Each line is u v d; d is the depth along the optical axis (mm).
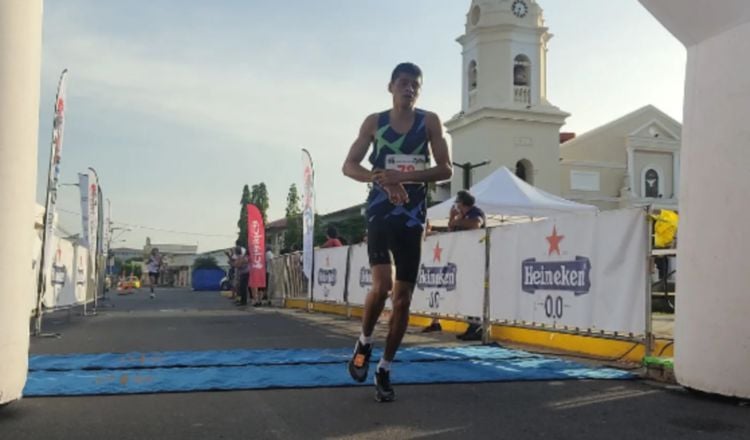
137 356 5551
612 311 5535
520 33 39250
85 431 3053
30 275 3494
